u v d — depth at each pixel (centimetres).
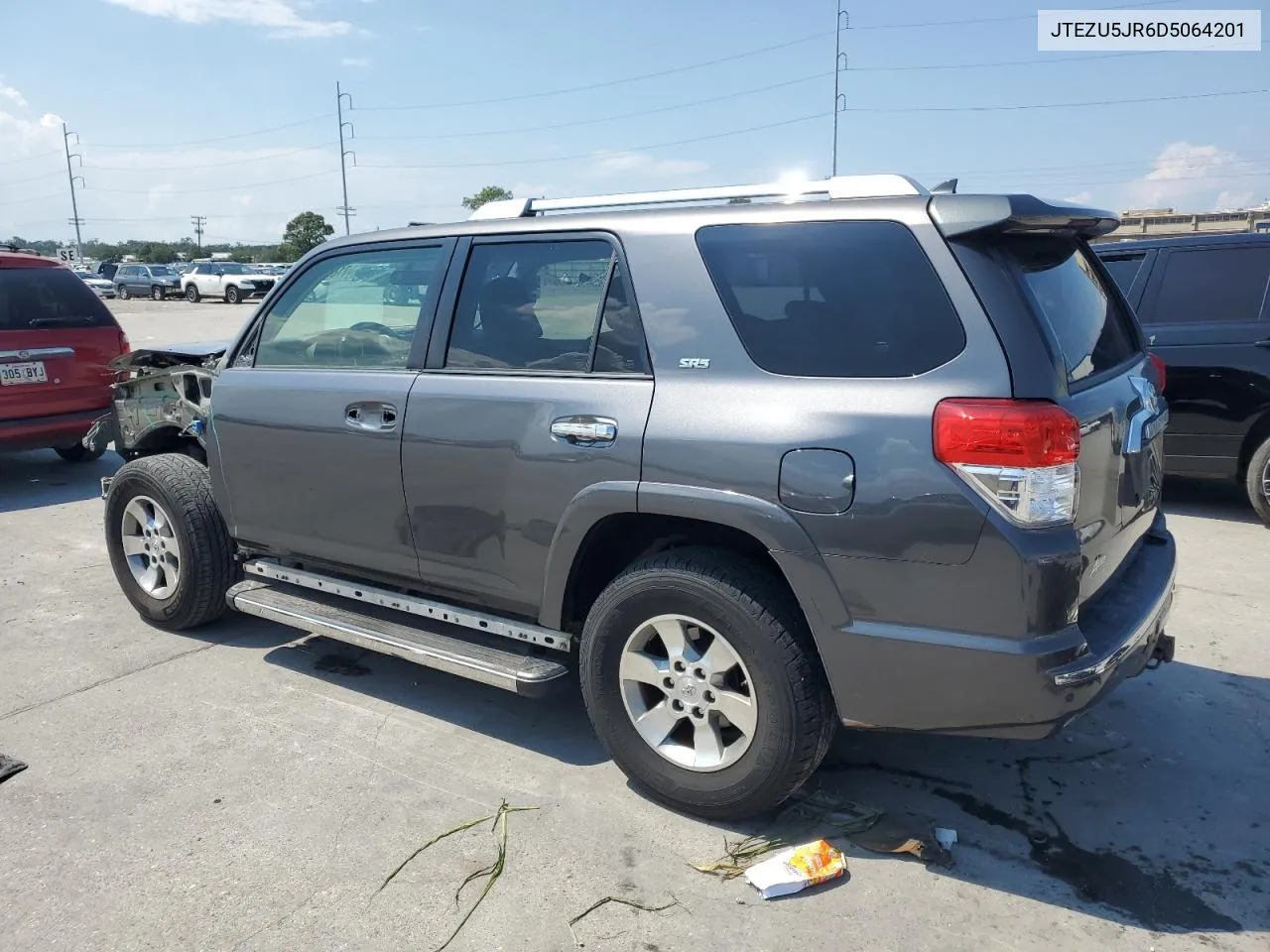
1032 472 240
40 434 766
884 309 264
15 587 546
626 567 331
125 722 377
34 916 264
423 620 384
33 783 332
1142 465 304
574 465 304
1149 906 263
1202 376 632
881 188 281
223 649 453
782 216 284
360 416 363
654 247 302
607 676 312
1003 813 309
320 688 408
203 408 480
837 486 258
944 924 256
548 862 285
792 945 248
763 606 275
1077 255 322
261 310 418
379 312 371
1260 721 367
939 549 248
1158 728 363
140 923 261
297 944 252
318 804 317
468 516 337
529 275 330
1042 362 246
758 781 284
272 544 414
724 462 274
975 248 256
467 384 335
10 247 866
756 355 280
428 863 285
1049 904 264
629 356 302
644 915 261
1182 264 648
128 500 466
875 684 264
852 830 298
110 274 5084
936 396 250
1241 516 662
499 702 394
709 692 293
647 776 310
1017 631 245
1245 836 296
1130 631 271
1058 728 253
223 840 297
